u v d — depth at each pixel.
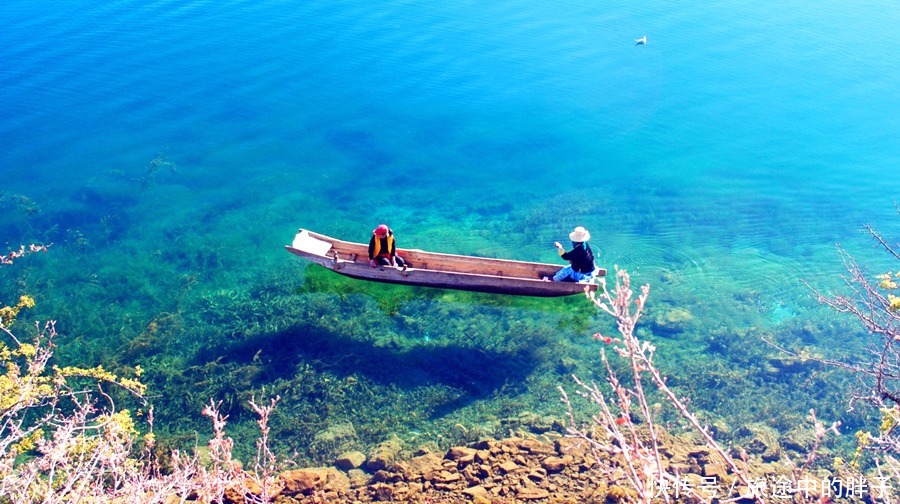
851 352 11.56
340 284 13.78
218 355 11.80
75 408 10.66
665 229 15.65
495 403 10.88
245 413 10.70
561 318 12.83
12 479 6.21
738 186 17.09
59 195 17.12
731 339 12.06
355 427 10.42
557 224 16.09
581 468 9.28
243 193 17.52
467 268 13.97
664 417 10.52
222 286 13.77
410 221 16.44
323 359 11.71
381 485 9.09
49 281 13.92
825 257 14.30
